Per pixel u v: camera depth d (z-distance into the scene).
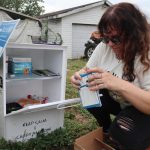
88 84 0.93
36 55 1.54
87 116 1.76
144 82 0.92
